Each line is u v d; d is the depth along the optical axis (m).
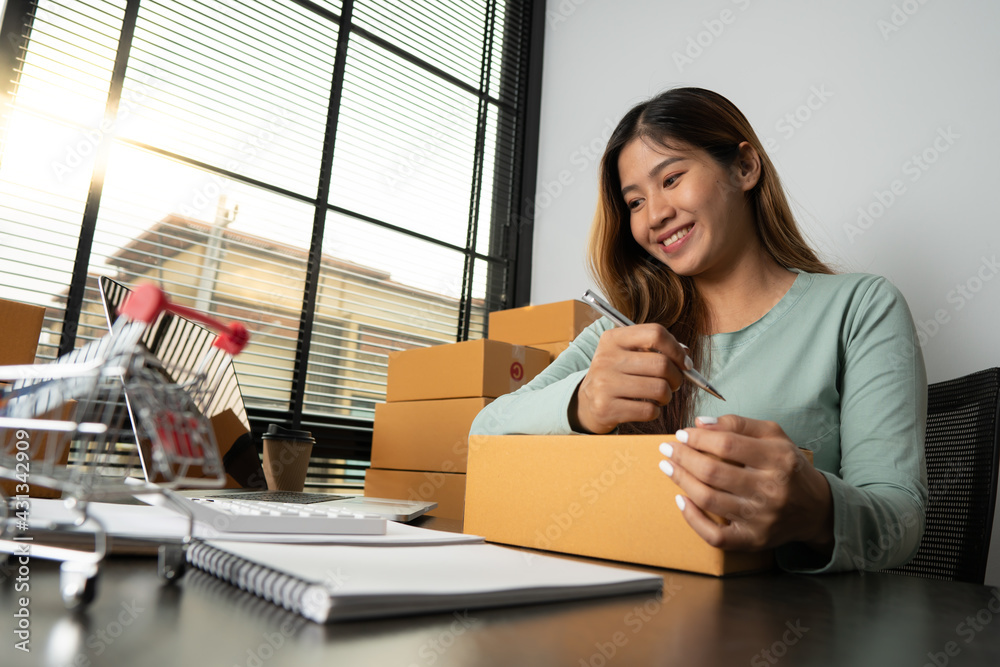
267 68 2.02
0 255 1.51
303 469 1.42
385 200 2.26
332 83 2.15
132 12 1.74
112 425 0.37
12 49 1.55
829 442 0.88
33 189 1.57
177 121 1.82
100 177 1.65
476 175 2.53
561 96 2.65
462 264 2.45
